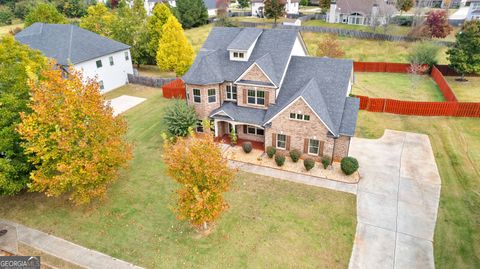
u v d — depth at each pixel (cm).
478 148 2764
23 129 1755
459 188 2275
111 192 2323
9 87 2069
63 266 1748
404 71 4819
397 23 6825
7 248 1872
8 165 1922
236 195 2248
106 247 1861
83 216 2112
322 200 2188
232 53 2902
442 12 5797
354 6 7212
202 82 2784
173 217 2075
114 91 4350
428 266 1694
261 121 2691
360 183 2356
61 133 1808
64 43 3997
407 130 3108
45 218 2105
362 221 2002
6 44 2150
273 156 2714
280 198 2212
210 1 10038
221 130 3062
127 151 2128
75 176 1827
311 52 5662
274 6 7338
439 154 2694
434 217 2020
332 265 1703
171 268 1711
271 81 2628
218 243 1856
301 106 2434
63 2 9306
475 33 4097
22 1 9725
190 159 1645
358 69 5028
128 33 5031
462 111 3259
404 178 2400
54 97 1856
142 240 1902
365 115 3450
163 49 4406
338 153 2562
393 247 1811
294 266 1695
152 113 3591
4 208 2203
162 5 5084
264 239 1872
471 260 1714
